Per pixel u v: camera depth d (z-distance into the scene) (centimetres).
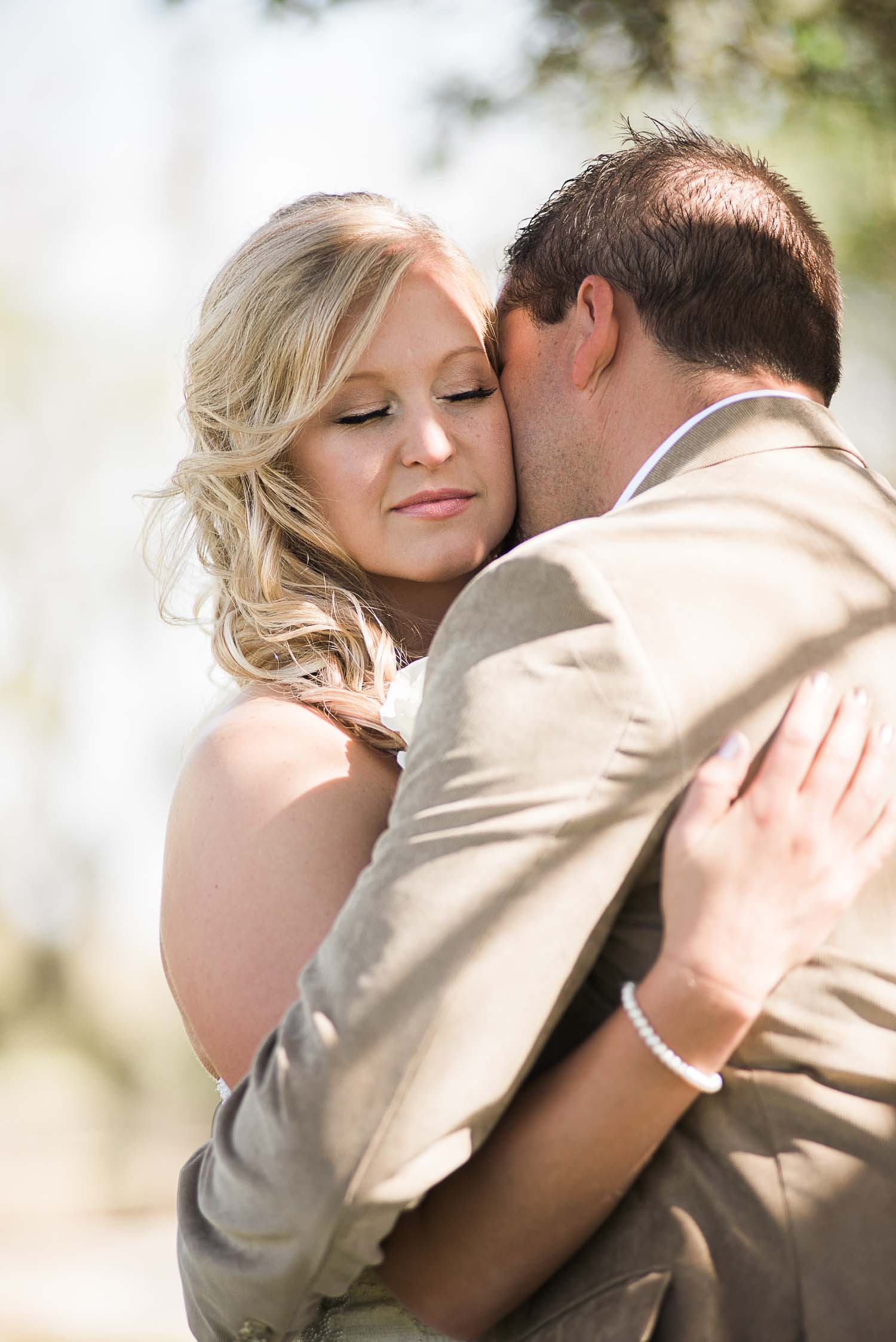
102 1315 911
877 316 746
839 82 491
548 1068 177
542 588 171
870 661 177
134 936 1975
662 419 208
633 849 164
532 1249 167
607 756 162
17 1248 1155
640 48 486
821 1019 168
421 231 253
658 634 167
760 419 196
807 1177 165
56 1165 1520
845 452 200
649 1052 161
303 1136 158
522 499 247
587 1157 164
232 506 255
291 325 247
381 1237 162
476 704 168
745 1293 164
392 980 158
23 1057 1881
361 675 243
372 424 249
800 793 165
